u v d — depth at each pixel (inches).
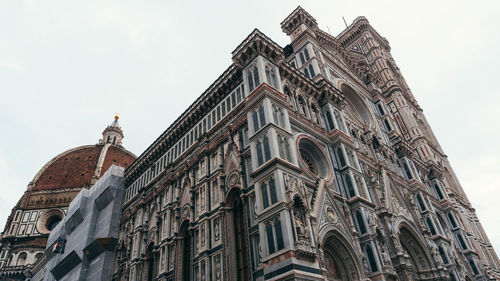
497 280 1957.4
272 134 1026.1
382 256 1085.8
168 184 1519.4
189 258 1261.1
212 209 1210.0
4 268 2832.2
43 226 3213.6
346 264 1031.6
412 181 1754.4
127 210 1828.2
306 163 1221.1
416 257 1413.6
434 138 2819.9
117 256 1710.1
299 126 1240.2
